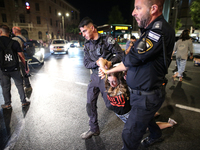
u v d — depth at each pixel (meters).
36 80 5.00
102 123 2.48
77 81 4.86
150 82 1.19
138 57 1.11
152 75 1.18
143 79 1.20
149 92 1.24
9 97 2.99
